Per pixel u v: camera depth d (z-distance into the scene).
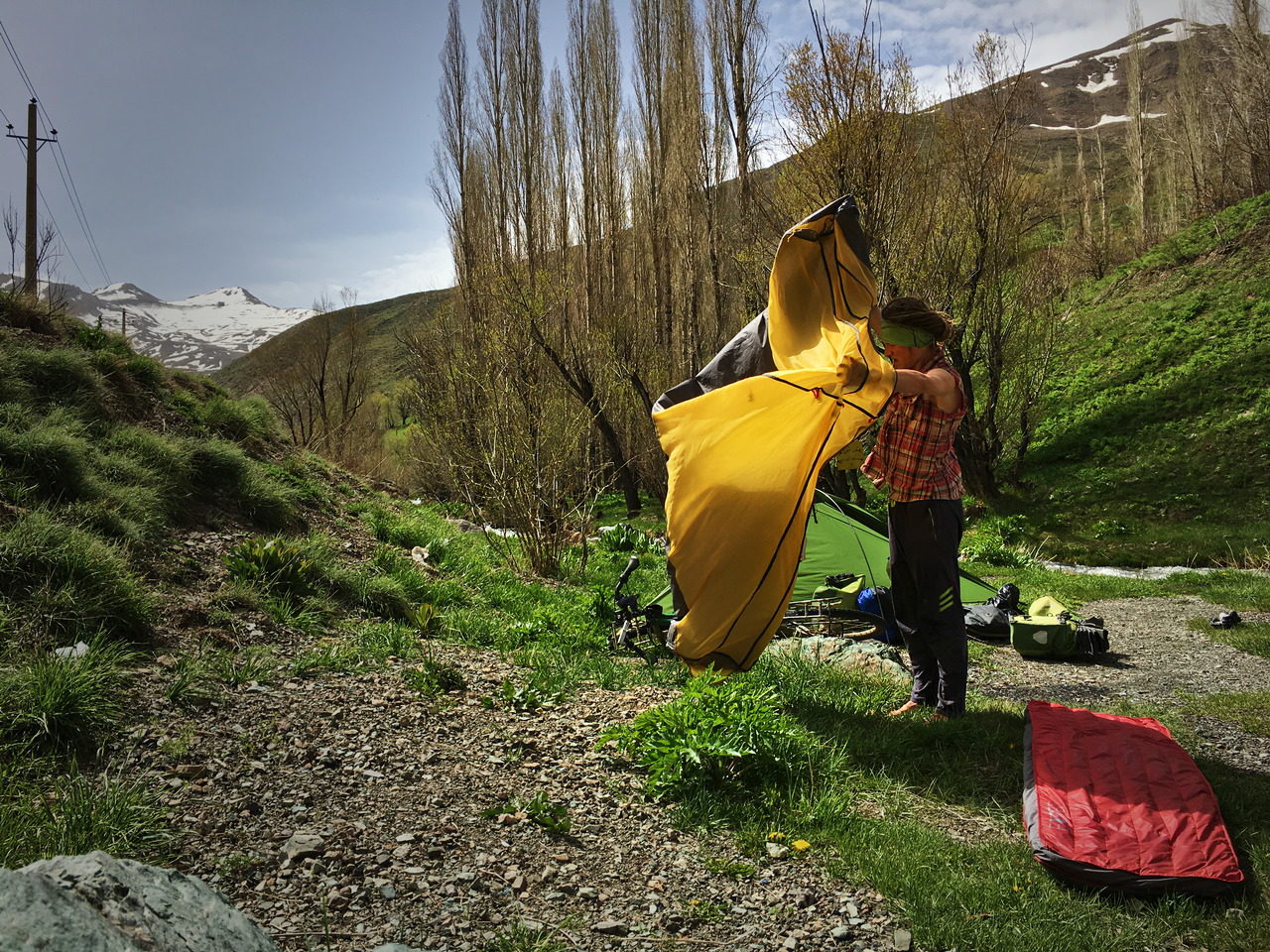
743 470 4.46
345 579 7.16
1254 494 19.69
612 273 33.44
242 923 2.00
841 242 4.63
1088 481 22.72
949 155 20.84
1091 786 3.48
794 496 4.46
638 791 3.85
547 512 11.19
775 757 3.92
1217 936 2.73
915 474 4.61
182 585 6.29
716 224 26.53
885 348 4.68
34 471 6.65
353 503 11.22
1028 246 24.23
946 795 3.87
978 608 8.21
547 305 13.67
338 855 3.07
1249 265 30.47
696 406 4.57
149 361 10.83
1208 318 28.48
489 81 32.25
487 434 11.82
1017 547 17.17
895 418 4.64
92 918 1.64
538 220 32.25
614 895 2.99
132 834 3.01
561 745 4.34
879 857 3.26
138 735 3.90
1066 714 4.15
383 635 6.19
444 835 3.29
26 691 3.83
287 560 6.84
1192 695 5.84
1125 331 30.34
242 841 3.13
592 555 13.10
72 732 3.75
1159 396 25.48
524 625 6.90
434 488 21.73
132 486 7.32
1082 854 3.09
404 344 30.98
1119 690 6.09
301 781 3.64
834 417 4.33
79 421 7.95
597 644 6.73
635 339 29.73
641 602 8.83
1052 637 7.16
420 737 4.27
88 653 4.46
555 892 2.98
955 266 20.33
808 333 4.70
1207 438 22.64
